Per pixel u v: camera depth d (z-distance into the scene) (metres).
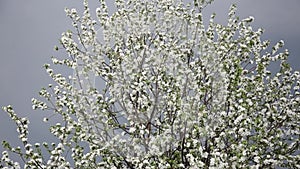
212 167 7.33
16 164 8.05
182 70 8.16
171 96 7.90
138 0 9.29
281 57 9.53
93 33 9.02
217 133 8.14
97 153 8.02
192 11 9.14
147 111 8.05
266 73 9.31
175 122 7.86
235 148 7.76
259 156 8.12
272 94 9.37
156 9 9.13
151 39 8.84
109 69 8.57
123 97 8.21
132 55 8.44
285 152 8.90
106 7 9.33
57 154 8.19
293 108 9.32
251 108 8.42
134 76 8.26
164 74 8.30
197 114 7.89
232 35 9.65
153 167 7.39
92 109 8.20
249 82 8.98
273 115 9.05
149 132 8.05
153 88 8.23
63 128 8.39
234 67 8.93
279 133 8.68
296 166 8.73
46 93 8.80
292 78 9.52
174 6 9.23
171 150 7.91
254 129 8.41
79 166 8.36
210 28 9.57
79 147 8.36
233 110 8.41
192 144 7.96
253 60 9.55
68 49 8.99
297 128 9.07
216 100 8.32
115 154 8.12
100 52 8.82
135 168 7.85
